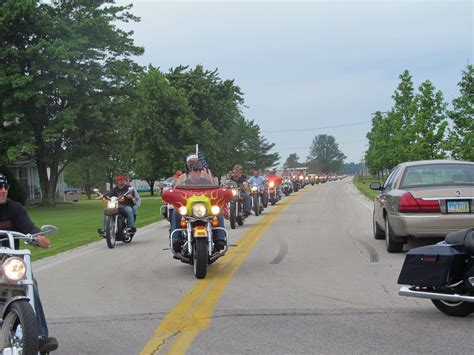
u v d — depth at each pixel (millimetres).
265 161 120938
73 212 37250
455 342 6008
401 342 6059
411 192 11250
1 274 5055
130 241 16656
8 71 38938
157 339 6445
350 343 6078
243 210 20141
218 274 10484
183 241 10594
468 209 10891
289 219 22234
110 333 6758
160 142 54250
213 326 6910
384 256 11820
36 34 41156
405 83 42656
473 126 24906
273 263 11531
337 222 20188
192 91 62219
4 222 5836
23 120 41844
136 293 9062
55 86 39750
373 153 64062
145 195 78312
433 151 32531
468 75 25234
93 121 43375
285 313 7410
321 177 112625
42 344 4961
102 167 74375
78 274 11227
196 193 10273
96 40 42000
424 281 6934
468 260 6895
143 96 47312
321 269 10594
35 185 56094
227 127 66125
